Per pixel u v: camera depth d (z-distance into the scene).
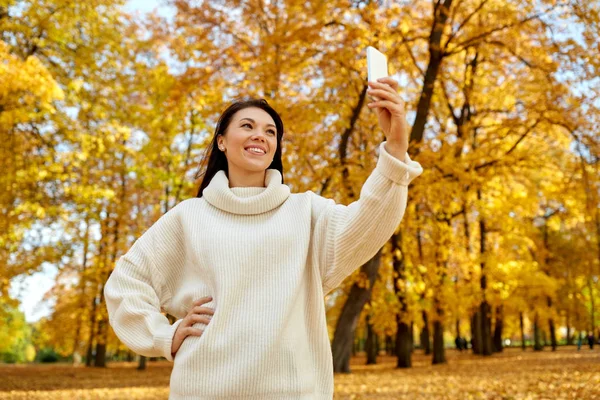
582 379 9.53
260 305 1.67
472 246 23.73
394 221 1.65
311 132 11.98
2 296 12.36
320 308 1.77
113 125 12.73
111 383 13.52
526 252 26.45
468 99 16.36
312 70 12.59
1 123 9.91
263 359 1.61
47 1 11.38
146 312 1.77
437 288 17.77
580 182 11.73
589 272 31.48
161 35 16.55
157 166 19.05
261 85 10.91
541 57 11.98
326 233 1.78
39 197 12.37
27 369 22.06
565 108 11.31
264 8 12.30
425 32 13.51
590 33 10.55
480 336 24.56
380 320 16.78
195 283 1.82
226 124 1.96
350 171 12.16
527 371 13.04
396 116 1.60
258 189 1.86
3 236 11.75
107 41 12.49
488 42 12.74
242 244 1.74
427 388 9.62
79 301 20.59
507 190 18.61
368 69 1.64
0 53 8.66
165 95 16.31
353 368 18.70
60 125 11.67
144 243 1.90
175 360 1.70
